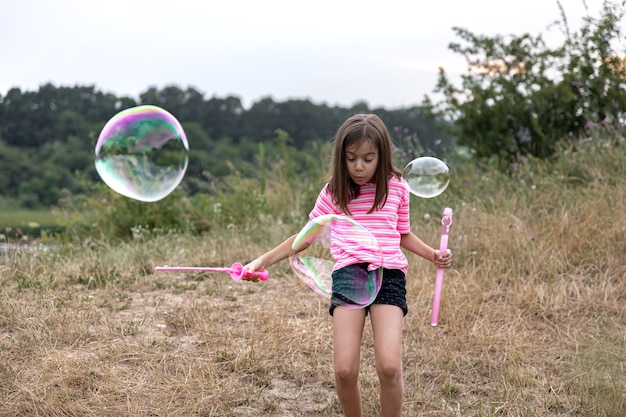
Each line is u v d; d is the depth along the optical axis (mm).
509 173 7238
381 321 2834
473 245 5449
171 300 4645
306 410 3252
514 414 3240
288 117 20453
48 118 20562
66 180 19203
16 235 6652
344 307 2854
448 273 5016
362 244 2906
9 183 19062
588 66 7469
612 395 3188
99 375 3426
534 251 5137
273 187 8570
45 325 3908
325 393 3416
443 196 6836
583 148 6949
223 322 4219
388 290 2904
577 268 4934
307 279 3082
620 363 3412
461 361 3760
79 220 7324
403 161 7496
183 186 8188
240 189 7848
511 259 5086
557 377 3582
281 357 3734
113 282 4988
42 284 4785
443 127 8219
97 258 5574
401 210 3121
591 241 5227
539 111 7648
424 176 3660
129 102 20828
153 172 3705
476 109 7781
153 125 3717
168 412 3143
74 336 3844
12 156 19484
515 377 3523
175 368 3553
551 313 4352
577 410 3260
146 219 7199
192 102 20953
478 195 6641
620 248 5102
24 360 3564
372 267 2875
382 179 2971
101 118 20750
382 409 2807
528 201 6199
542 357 3830
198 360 3646
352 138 2900
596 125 6980
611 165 6527
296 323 4148
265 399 3309
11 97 20469
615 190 5918
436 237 5602
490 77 7887
